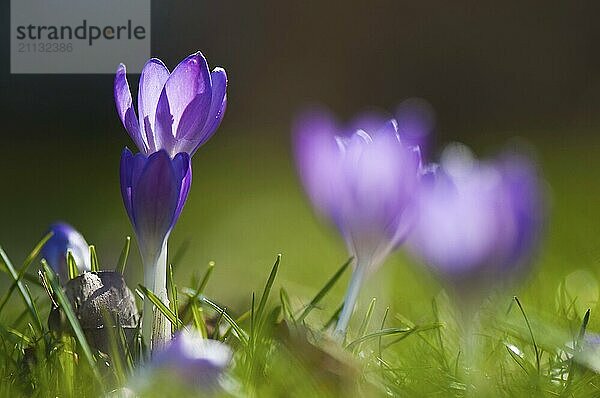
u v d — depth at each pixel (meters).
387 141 0.86
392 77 3.88
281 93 3.71
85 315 0.84
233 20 3.53
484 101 3.85
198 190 2.22
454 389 0.86
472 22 3.89
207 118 0.83
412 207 0.86
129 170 0.83
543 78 3.85
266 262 1.41
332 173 0.87
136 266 1.36
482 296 0.87
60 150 2.60
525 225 0.86
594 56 3.84
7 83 2.60
